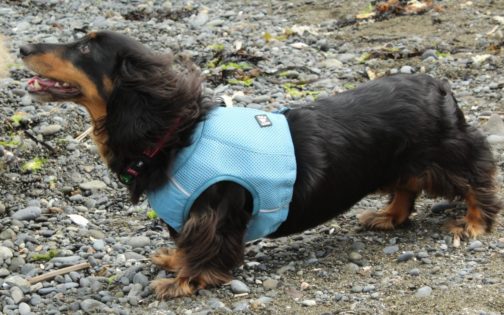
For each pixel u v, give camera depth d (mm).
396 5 10352
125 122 4309
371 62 8633
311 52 9039
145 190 4430
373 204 5809
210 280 4496
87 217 5789
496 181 5410
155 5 11508
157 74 4285
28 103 7406
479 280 4438
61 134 6906
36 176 6266
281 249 5121
